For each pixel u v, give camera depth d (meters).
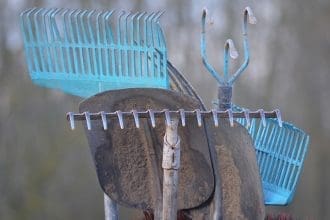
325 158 33.19
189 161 5.63
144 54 6.06
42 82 6.49
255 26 32.97
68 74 6.43
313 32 34.09
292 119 33.12
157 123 5.60
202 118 5.20
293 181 6.67
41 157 31.53
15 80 30.75
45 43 6.48
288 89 33.28
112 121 5.56
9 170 31.48
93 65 6.32
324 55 34.09
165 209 5.21
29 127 31.19
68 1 30.84
